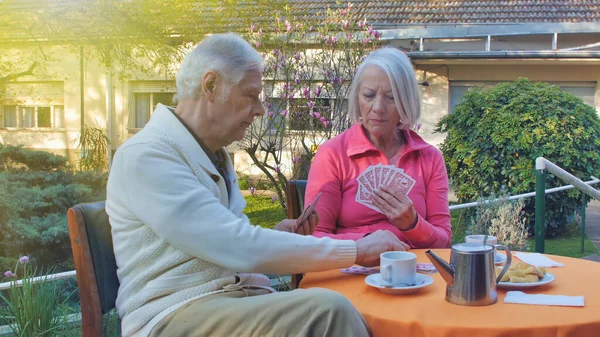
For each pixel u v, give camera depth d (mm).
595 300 1586
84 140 12305
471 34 9977
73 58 14125
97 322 1771
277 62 6391
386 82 2541
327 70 6395
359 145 2621
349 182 2609
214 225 1665
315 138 6410
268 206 8469
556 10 11922
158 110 1836
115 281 1865
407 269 1699
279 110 6465
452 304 1576
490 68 11125
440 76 11266
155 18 9484
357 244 1877
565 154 6637
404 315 1490
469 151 7023
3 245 4809
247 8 9477
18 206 5129
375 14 12344
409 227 2332
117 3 9203
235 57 1806
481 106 7145
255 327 1544
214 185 1814
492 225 4672
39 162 6434
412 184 2506
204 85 1803
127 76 11141
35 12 9766
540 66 10977
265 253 1686
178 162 1733
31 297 3027
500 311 1503
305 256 1743
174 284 1684
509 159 6812
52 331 3000
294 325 1505
